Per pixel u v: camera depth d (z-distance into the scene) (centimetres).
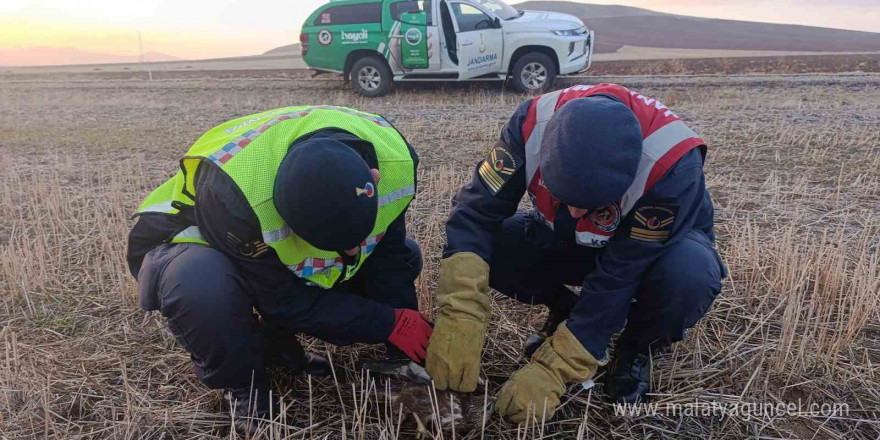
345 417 230
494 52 1180
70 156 738
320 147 174
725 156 615
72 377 258
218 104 1211
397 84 1402
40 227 435
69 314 313
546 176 183
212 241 201
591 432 224
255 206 184
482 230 228
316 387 249
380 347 274
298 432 217
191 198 206
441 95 1209
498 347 276
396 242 227
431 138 755
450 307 217
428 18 1143
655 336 227
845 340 263
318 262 204
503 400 220
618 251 209
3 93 1652
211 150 196
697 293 213
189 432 225
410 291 241
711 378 251
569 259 257
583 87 216
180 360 269
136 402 242
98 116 1109
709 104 960
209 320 197
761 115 849
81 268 372
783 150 637
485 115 922
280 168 177
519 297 279
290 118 199
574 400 239
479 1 1180
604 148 173
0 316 314
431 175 550
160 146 787
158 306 211
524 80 1183
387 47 1172
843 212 430
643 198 197
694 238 224
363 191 172
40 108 1292
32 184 585
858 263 320
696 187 199
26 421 231
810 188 498
